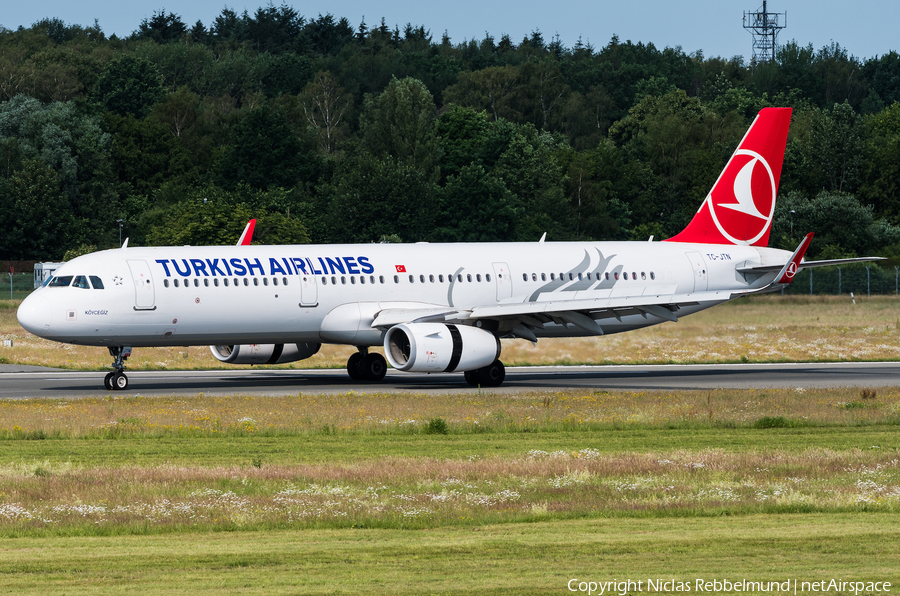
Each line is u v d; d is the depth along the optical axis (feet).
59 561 158.10
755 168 578.66
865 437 302.04
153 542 172.76
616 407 371.76
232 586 142.41
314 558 159.33
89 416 345.72
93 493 213.25
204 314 453.17
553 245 541.34
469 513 193.88
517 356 609.01
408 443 292.81
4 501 206.49
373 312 483.10
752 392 422.00
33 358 612.29
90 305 433.89
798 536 172.45
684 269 552.00
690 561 155.53
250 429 314.96
